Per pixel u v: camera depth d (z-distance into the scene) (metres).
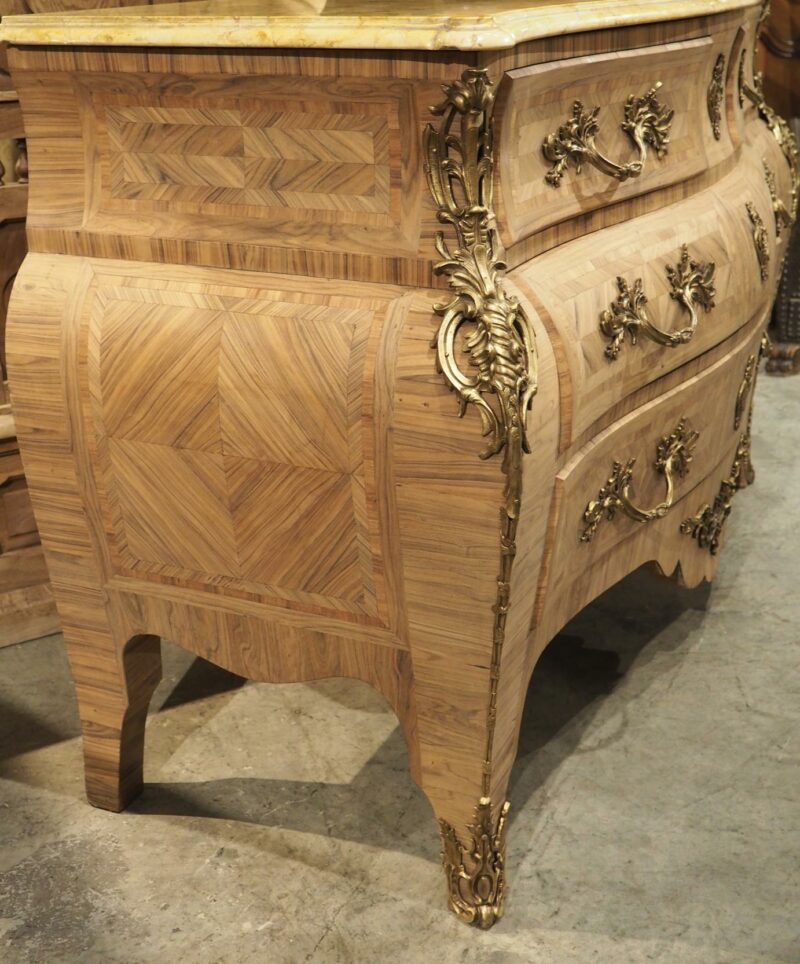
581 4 1.11
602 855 1.37
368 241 1.06
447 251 1.03
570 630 1.86
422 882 1.33
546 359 1.07
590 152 1.17
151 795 1.49
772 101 2.70
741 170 1.62
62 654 1.84
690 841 1.39
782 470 2.39
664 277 1.31
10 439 1.77
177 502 1.21
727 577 2.00
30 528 1.85
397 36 0.96
